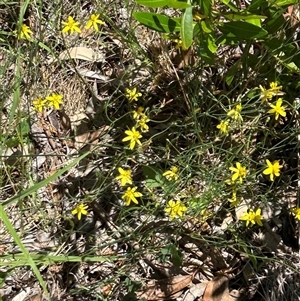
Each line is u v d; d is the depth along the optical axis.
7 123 1.96
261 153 1.94
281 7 1.63
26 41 2.10
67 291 1.84
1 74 1.91
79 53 2.18
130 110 1.96
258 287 1.82
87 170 2.01
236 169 1.62
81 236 1.91
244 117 1.90
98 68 2.20
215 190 1.73
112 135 2.05
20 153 2.00
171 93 2.06
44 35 2.11
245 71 1.87
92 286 1.82
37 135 2.08
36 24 2.17
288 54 1.78
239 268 1.85
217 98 1.99
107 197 1.94
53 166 2.04
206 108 1.99
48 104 1.82
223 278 1.84
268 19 1.64
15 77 1.93
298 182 1.90
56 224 1.92
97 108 2.12
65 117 2.12
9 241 1.88
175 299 1.84
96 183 1.91
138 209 1.86
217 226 1.90
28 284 1.85
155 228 1.79
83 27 2.19
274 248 1.87
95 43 2.21
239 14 1.46
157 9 2.05
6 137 1.75
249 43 1.76
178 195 1.81
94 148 1.80
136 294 1.81
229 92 1.81
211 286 1.84
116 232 1.80
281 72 1.85
